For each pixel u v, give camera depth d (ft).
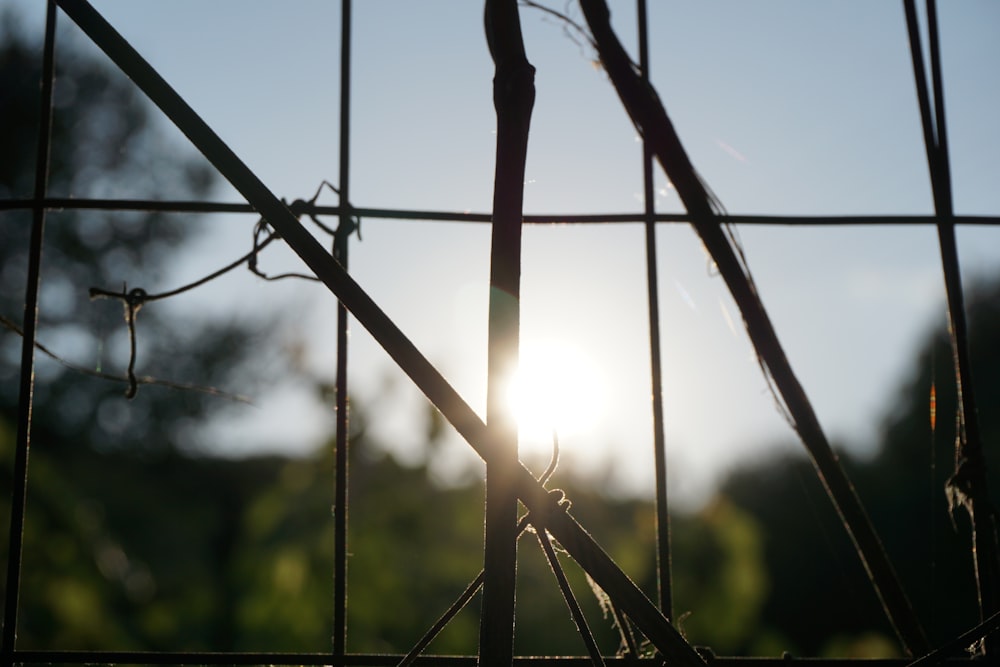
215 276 5.31
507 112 3.63
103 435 47.73
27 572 21.27
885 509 35.76
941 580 24.93
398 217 5.37
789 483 31.04
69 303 43.37
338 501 5.10
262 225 5.24
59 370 47.57
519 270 3.52
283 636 19.85
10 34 40.19
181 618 24.49
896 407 37.63
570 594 3.58
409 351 3.44
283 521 21.66
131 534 39.14
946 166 5.58
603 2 5.61
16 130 42.29
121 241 46.70
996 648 5.08
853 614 28.71
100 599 22.63
